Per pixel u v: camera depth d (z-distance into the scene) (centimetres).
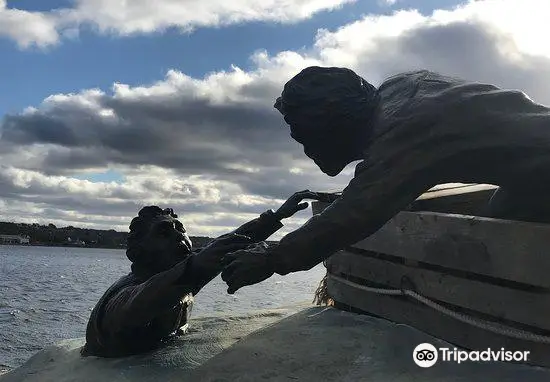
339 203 152
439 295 173
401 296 189
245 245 178
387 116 158
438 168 151
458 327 169
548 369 147
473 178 155
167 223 202
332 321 200
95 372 187
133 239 203
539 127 146
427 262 175
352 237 151
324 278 233
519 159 148
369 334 183
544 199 152
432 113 151
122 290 197
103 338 196
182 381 171
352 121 161
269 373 166
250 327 216
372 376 156
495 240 155
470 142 149
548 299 145
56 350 220
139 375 178
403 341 175
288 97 166
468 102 151
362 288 201
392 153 152
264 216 187
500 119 149
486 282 160
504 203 162
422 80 163
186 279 178
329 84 163
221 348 192
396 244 186
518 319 151
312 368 165
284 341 186
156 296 179
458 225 165
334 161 172
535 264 145
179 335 211
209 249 177
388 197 150
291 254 150
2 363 388
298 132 168
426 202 185
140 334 195
